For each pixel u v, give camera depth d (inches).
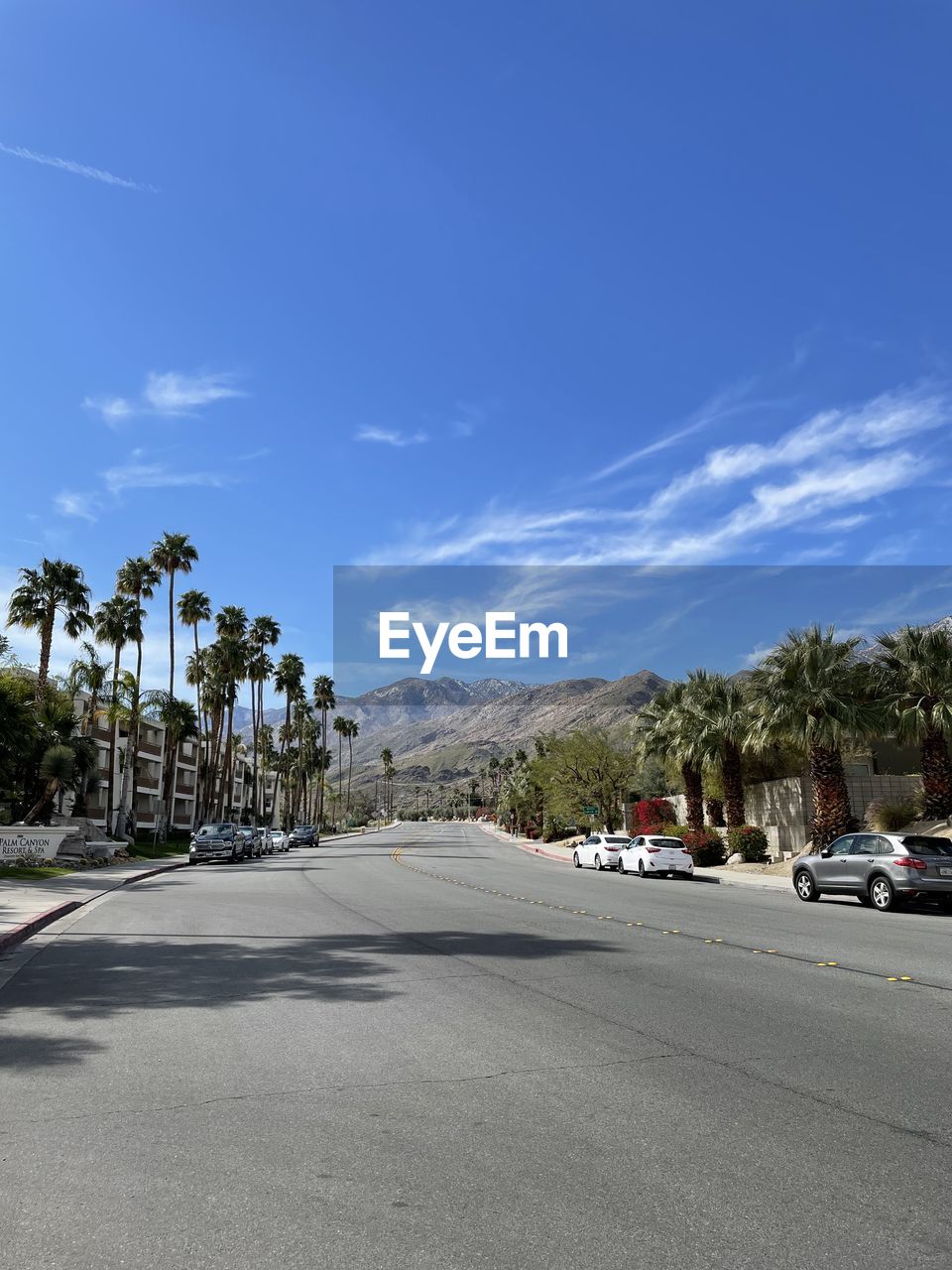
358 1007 347.3
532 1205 169.3
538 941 536.7
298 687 3932.1
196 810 2940.5
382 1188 177.5
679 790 2383.1
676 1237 156.2
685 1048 284.5
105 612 2212.1
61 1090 243.8
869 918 698.8
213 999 365.7
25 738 1620.3
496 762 7628.0
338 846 2812.5
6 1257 151.4
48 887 962.7
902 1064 265.0
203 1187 178.9
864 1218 162.9
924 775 1237.7
